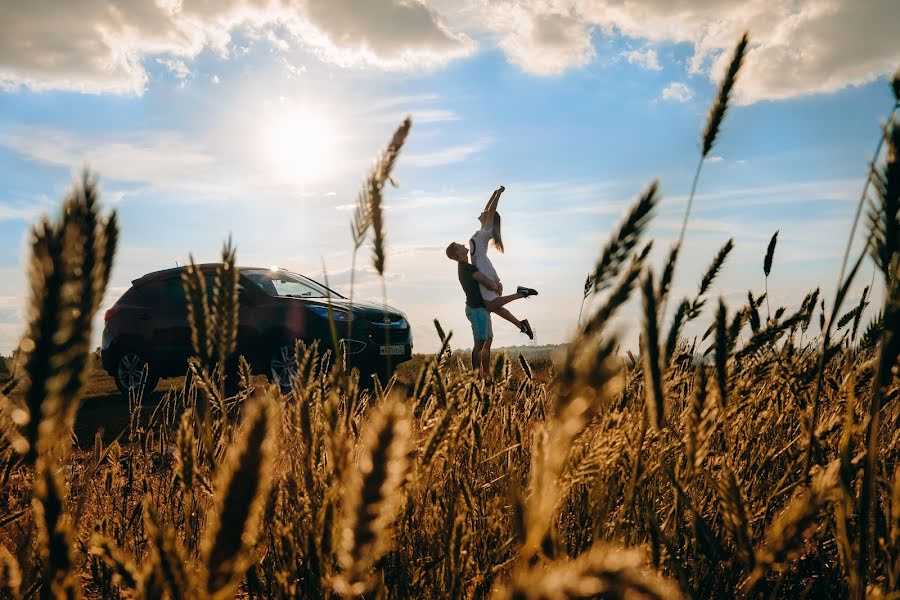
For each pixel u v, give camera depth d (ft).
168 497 7.12
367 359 32.48
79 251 1.55
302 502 4.33
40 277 1.53
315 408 4.40
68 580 2.02
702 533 3.98
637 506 4.79
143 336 37.01
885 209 2.73
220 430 4.50
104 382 40.70
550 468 1.95
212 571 1.61
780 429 6.35
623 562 1.14
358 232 3.71
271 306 33.81
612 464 4.39
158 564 2.16
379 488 1.67
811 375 5.65
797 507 2.56
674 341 3.95
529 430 6.87
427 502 5.42
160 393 34.42
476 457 5.63
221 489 1.62
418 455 3.91
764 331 4.60
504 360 6.50
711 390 3.60
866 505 2.98
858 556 3.04
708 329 4.40
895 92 2.75
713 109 3.99
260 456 1.63
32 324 1.53
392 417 1.68
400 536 4.63
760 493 4.92
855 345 5.43
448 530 4.45
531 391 7.64
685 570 4.47
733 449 5.72
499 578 4.52
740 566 4.40
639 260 2.31
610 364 1.47
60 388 1.57
